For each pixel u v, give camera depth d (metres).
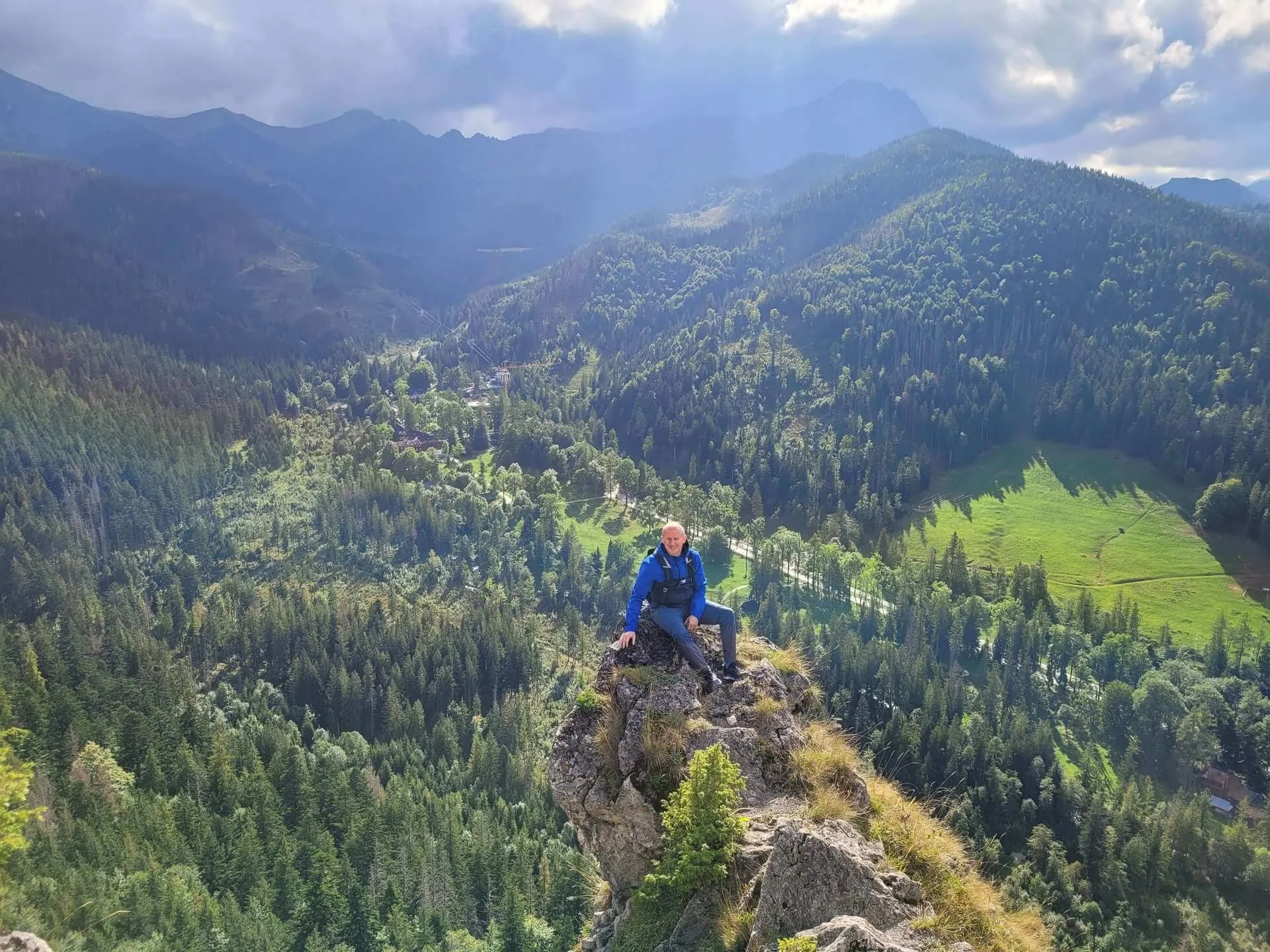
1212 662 148.88
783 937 11.34
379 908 73.88
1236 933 89.25
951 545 190.75
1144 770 125.50
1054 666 152.75
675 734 15.09
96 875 60.50
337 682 138.62
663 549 16.61
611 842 15.26
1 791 29.62
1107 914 92.00
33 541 189.00
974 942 12.26
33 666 116.06
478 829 86.81
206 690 146.50
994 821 103.75
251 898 70.44
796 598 182.75
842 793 14.81
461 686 144.00
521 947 64.56
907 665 136.00
